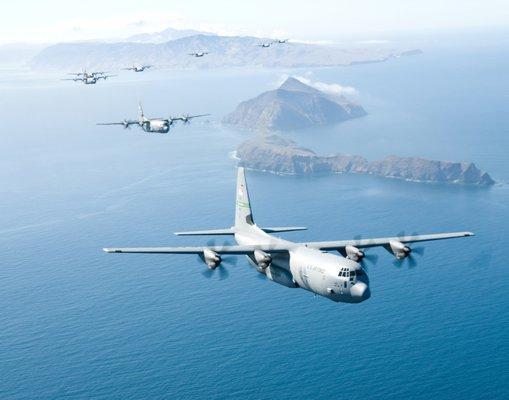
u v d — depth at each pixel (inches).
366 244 2864.2
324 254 2726.4
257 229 3257.9
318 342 6791.3
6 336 7426.2
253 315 7465.6
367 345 6683.1
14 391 6264.8
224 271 2792.8
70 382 6338.6
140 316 7647.6
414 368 6220.5
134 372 6417.3
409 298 7736.2
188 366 6441.9
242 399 5846.5
